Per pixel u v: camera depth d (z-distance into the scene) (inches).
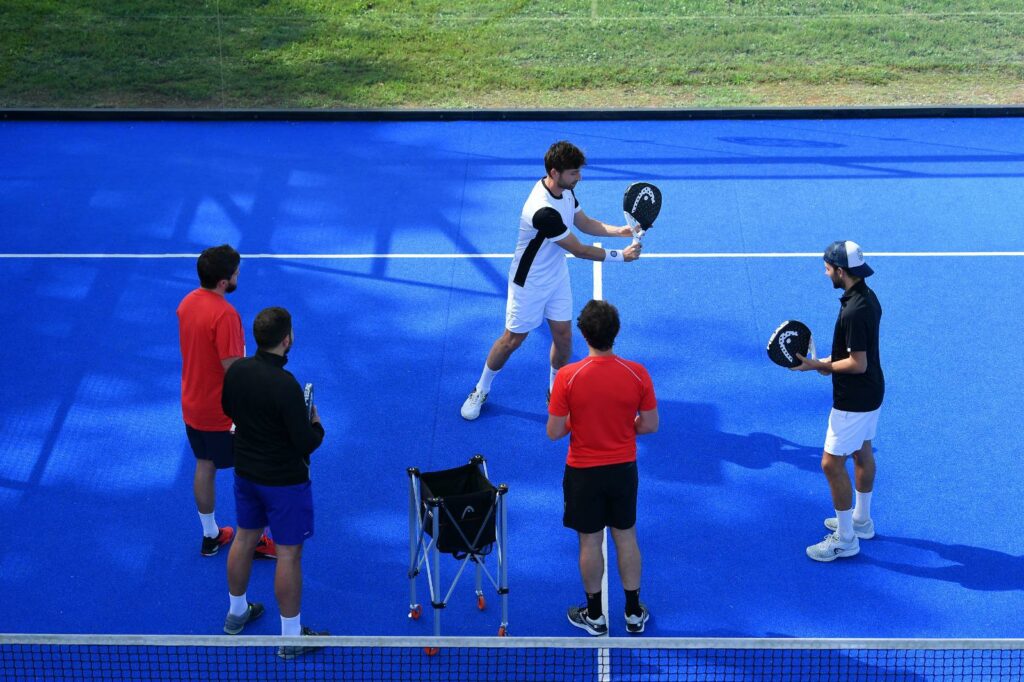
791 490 597.9
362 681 475.5
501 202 920.3
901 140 1024.9
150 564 552.1
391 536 570.3
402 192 939.3
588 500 474.6
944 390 675.4
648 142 1031.0
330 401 674.2
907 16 1195.3
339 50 1196.5
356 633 508.4
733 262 821.9
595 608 498.6
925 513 580.1
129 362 716.0
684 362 707.4
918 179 945.5
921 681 475.8
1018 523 573.0
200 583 540.1
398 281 805.2
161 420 660.1
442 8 1219.9
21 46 1195.9
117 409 670.5
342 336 740.7
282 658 487.8
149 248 855.1
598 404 461.7
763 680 477.4
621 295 781.3
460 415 661.3
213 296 499.8
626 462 473.1
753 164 978.7
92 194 938.7
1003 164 972.6
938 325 740.7
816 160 984.9
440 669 483.2
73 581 541.3
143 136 1054.4
